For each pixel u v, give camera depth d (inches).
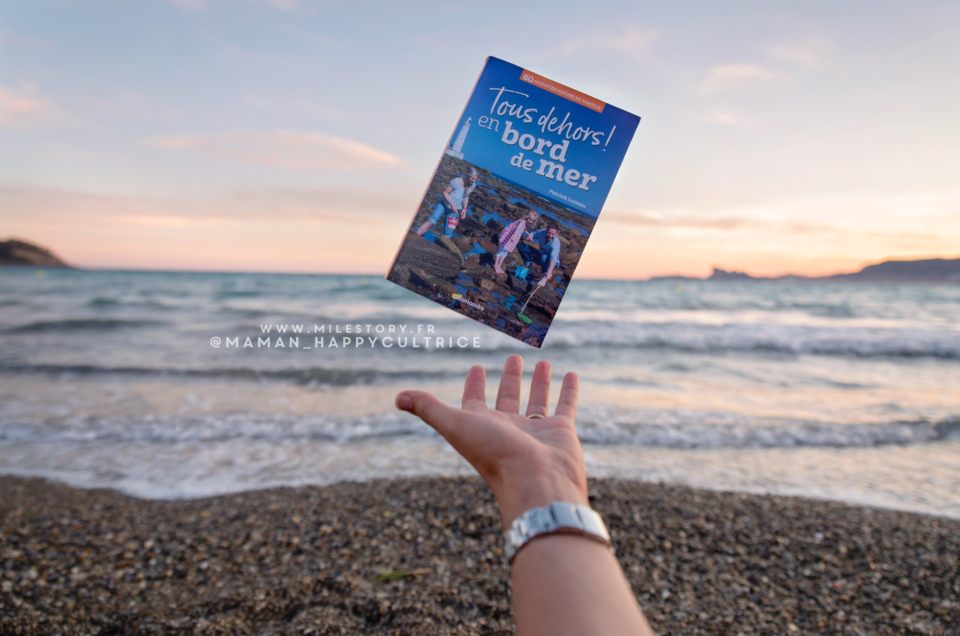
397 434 233.0
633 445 226.4
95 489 178.5
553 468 25.6
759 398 299.7
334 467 198.1
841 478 196.1
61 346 436.5
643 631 18.2
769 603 119.6
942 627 112.4
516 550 22.5
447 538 143.1
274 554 135.1
